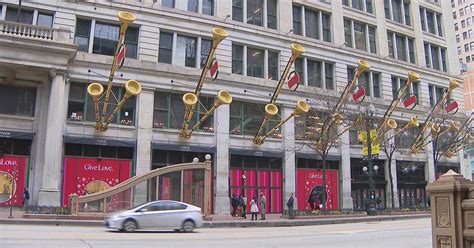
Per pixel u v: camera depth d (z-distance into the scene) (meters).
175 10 31.39
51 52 25.64
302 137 34.34
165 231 18.42
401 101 41.25
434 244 5.32
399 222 25.58
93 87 25.64
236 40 33.34
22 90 27.19
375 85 40.78
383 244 13.54
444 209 5.24
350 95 35.31
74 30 28.42
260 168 32.72
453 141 39.78
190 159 30.33
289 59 33.72
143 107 29.20
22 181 26.00
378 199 35.53
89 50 28.67
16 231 15.97
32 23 27.80
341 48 38.25
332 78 37.78
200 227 20.34
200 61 31.86
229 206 30.47
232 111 32.53
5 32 24.92
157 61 30.30
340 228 20.77
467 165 50.78
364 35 41.44
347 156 36.50
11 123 26.28
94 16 29.11
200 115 31.20
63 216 21.47
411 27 45.22
